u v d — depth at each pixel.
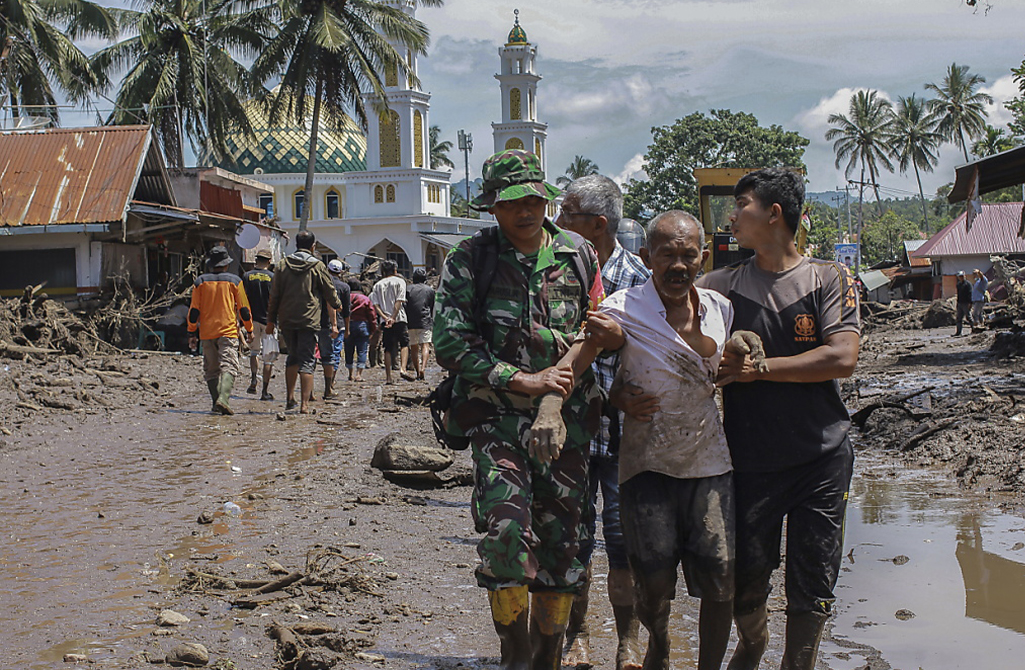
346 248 59.84
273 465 8.52
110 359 16.00
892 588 5.34
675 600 5.21
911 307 40.97
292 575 5.20
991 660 4.25
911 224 113.19
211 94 38.31
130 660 4.12
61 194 21.39
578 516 3.74
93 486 7.60
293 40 36.72
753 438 3.68
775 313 3.73
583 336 3.63
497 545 3.45
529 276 3.74
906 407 11.16
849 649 4.43
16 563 5.53
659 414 3.59
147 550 5.82
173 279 24.12
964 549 6.07
